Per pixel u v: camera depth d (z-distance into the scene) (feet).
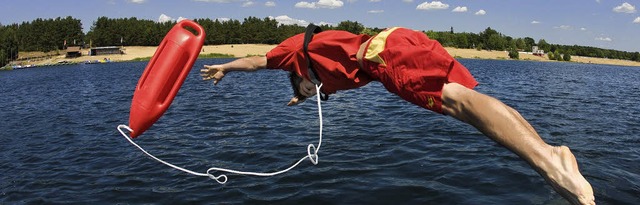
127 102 73.51
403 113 51.42
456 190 25.79
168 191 27.91
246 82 106.42
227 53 372.99
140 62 318.45
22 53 431.84
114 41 445.37
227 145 38.47
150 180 30.14
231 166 32.58
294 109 57.31
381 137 38.68
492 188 25.95
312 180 28.17
